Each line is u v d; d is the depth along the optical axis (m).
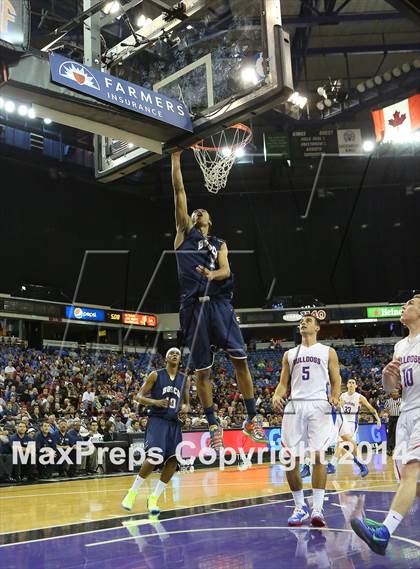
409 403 3.62
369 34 24.36
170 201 28.17
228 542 4.00
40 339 23.44
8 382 15.15
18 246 24.30
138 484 5.89
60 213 25.73
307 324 4.89
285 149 25.12
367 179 27.81
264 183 28.08
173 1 4.90
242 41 3.93
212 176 9.02
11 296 22.92
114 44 4.60
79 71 3.48
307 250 27.86
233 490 7.78
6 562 3.57
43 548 4.00
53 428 10.95
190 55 4.20
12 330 22.94
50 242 25.23
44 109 3.64
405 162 27.20
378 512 5.31
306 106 26.41
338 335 28.95
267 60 3.74
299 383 4.81
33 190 25.17
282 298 27.08
